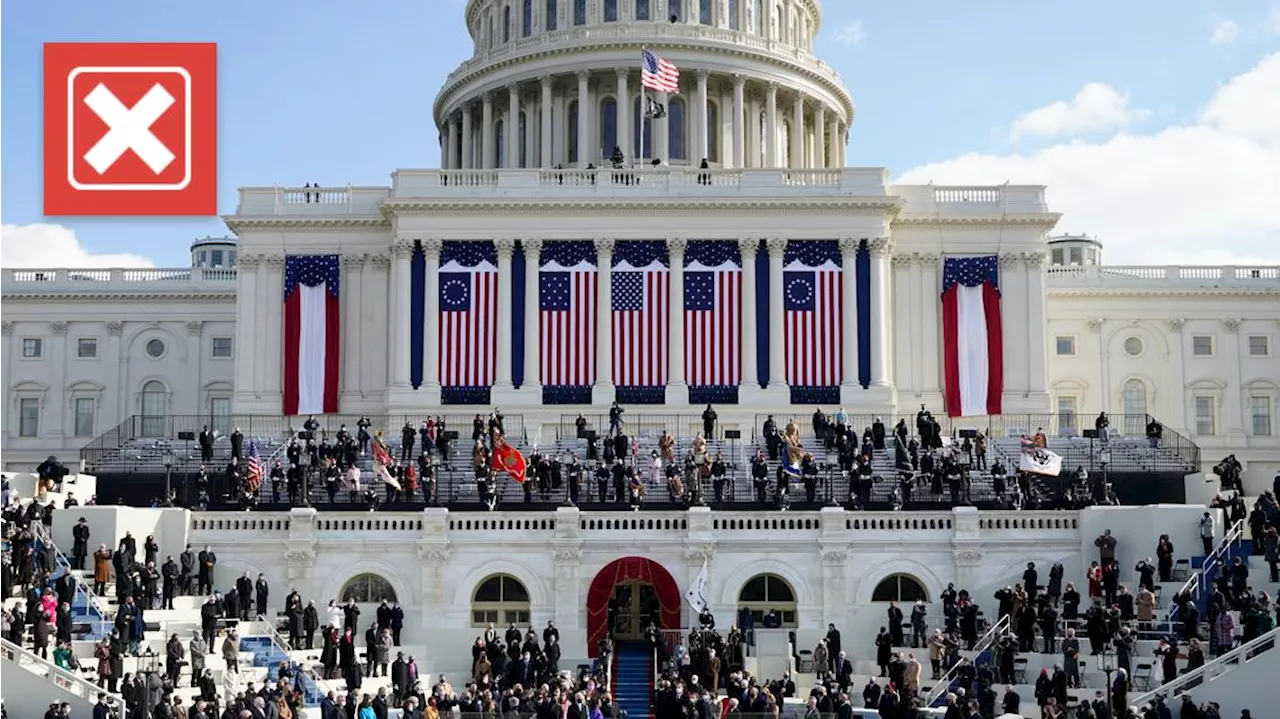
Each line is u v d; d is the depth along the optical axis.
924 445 68.00
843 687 48.28
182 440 76.94
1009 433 79.00
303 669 47.88
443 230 83.25
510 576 59.38
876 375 82.44
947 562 59.25
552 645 51.25
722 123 107.81
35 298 105.94
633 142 105.88
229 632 47.91
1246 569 50.66
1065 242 121.94
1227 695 44.94
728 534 59.22
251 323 85.44
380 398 85.06
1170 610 51.72
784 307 82.94
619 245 83.56
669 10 108.50
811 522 59.62
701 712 42.53
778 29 113.88
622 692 53.62
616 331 82.81
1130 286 102.31
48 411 105.56
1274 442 102.19
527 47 107.38
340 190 87.19
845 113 117.31
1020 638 50.66
